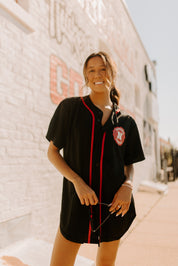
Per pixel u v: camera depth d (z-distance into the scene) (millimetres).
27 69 3199
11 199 2830
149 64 13188
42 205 3406
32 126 3266
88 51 5199
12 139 2889
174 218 5258
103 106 1483
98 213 1363
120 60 7746
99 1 6043
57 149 1436
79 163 1360
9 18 2900
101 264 1497
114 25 7254
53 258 1397
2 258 2385
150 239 3938
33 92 3305
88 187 1287
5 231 2709
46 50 3641
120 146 1450
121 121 1495
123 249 3518
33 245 2832
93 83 1473
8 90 2854
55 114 1470
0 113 2725
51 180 3637
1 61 2764
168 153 17375
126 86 8359
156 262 3074
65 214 1412
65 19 4254
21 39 3102
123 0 8266
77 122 1382
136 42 10289
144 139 11094
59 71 3986
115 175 1398
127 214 1481
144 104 11586
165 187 9039
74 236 1338
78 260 2553
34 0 3406
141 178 9719
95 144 1365
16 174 2932
